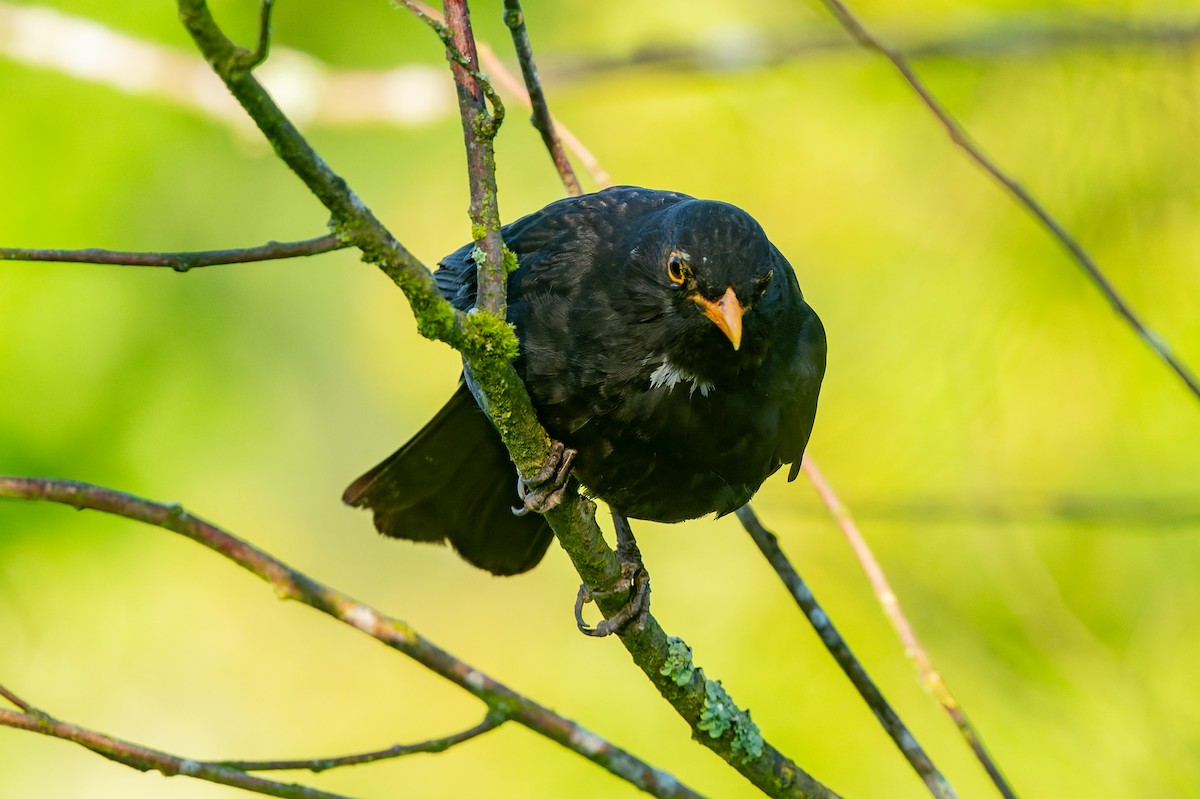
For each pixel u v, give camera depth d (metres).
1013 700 10.85
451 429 8.00
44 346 12.09
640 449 7.43
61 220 12.18
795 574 7.83
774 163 12.38
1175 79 11.01
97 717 13.15
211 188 13.31
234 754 13.80
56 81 12.23
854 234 11.86
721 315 6.99
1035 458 10.88
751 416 7.46
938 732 10.88
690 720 7.03
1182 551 11.12
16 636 12.11
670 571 12.20
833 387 11.22
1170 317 10.67
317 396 14.88
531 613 14.73
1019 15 11.37
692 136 12.80
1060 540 11.24
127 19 12.36
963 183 11.27
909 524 11.38
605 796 12.12
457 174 14.73
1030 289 10.79
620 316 7.23
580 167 13.44
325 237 5.24
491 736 13.06
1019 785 10.58
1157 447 10.91
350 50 13.87
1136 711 10.68
